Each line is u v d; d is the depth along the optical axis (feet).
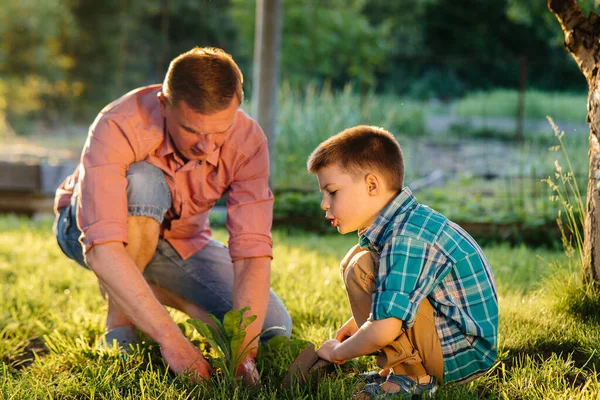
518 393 7.23
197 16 71.00
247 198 8.54
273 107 22.11
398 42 82.79
